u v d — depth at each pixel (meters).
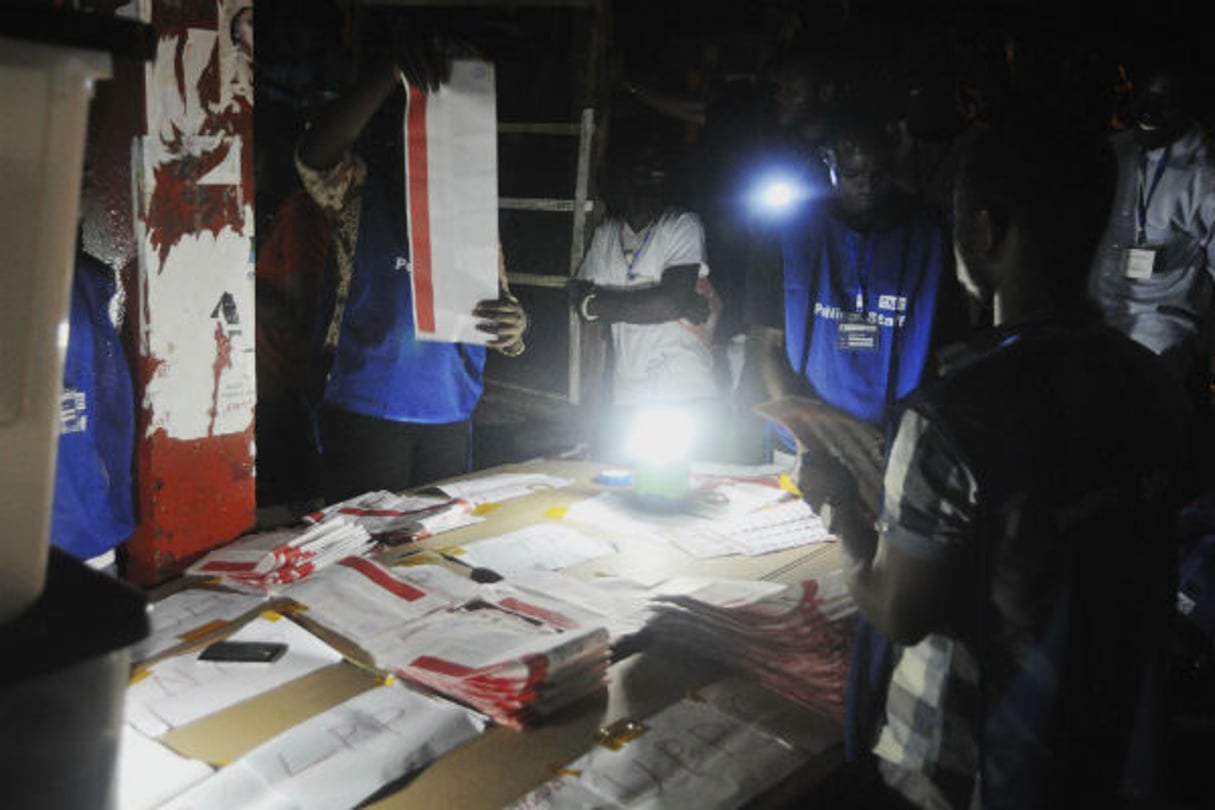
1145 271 3.95
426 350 2.70
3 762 0.63
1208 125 3.96
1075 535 1.06
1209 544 2.46
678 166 3.85
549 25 5.58
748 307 2.75
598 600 1.83
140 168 2.12
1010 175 1.12
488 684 1.46
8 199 0.63
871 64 3.34
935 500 1.08
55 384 0.67
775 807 1.29
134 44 0.69
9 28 0.61
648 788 1.30
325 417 2.79
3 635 0.65
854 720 1.31
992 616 1.10
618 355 3.55
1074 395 1.08
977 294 1.24
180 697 1.47
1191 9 4.73
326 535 2.02
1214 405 3.95
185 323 2.26
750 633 1.65
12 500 0.66
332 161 2.45
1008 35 4.41
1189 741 2.12
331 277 2.78
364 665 1.58
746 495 2.54
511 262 5.18
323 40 3.74
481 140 2.12
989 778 1.10
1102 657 1.08
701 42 5.38
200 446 2.34
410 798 1.26
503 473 2.72
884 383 2.56
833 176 2.82
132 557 2.32
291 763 1.30
